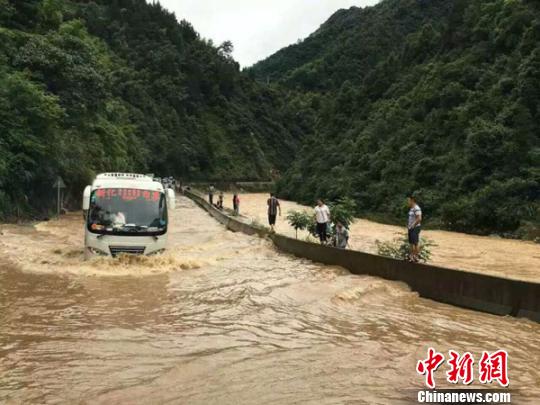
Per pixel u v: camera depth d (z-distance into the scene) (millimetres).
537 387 5461
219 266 13664
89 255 12969
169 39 133250
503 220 28719
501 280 9016
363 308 9234
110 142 46594
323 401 4953
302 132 143375
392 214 38250
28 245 16406
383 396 5094
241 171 113500
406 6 135500
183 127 110125
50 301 9133
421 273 10727
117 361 6070
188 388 5250
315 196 54250
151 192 13805
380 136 50938
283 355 6391
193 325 7785
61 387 5258
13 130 24828
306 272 12844
